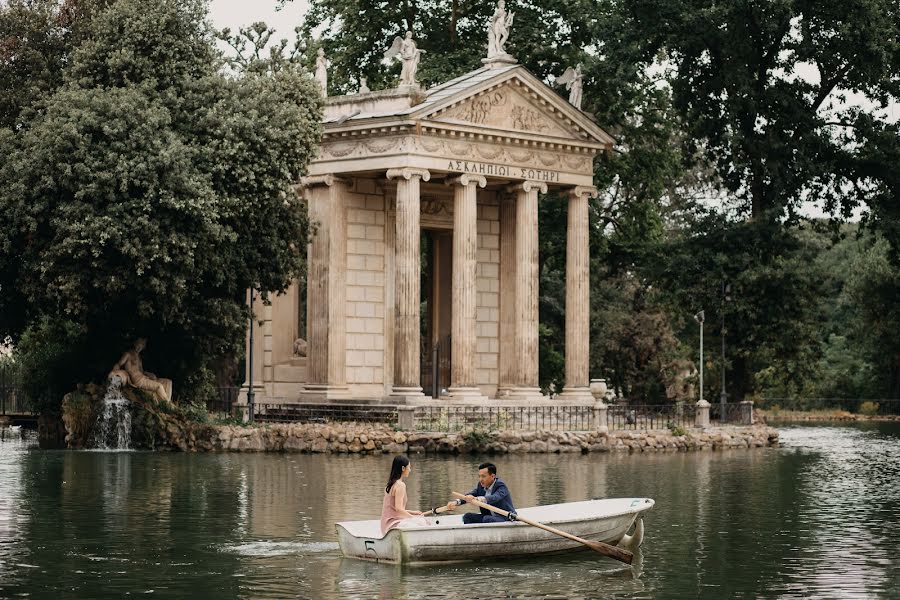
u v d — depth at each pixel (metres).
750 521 43.16
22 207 67.00
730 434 77.25
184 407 74.06
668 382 109.06
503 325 87.25
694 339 111.38
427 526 34.34
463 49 99.44
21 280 69.62
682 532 40.81
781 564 35.28
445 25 103.06
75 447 69.44
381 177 82.94
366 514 43.16
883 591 31.80
